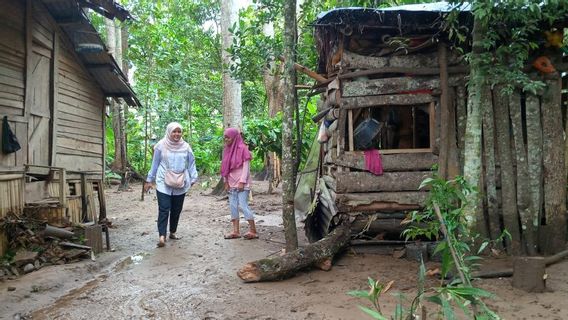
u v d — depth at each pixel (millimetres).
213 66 21516
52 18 7742
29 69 7152
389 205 6207
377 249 6328
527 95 6062
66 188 8000
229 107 13773
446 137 6105
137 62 20812
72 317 4188
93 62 8836
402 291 4656
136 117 24656
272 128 13438
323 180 7715
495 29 5656
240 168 7660
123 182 17562
